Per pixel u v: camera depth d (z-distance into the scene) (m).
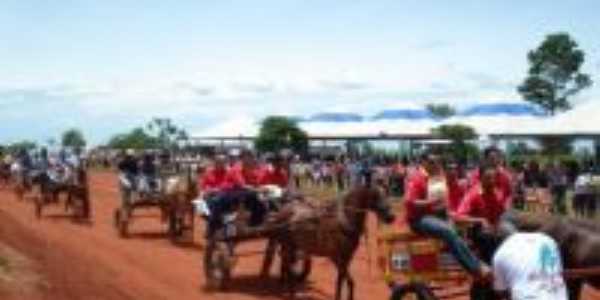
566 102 94.88
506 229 13.43
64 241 27.00
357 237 17.03
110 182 65.12
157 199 29.09
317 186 50.06
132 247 26.64
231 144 74.19
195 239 28.92
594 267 13.36
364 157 50.81
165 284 20.06
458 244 13.60
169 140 103.31
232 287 19.83
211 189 20.72
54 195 35.75
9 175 57.19
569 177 38.38
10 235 23.72
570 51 94.12
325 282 20.33
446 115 57.34
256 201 19.88
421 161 14.53
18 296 16.19
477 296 13.51
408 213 14.26
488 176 13.90
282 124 61.31
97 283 18.94
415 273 14.07
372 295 18.81
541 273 7.76
